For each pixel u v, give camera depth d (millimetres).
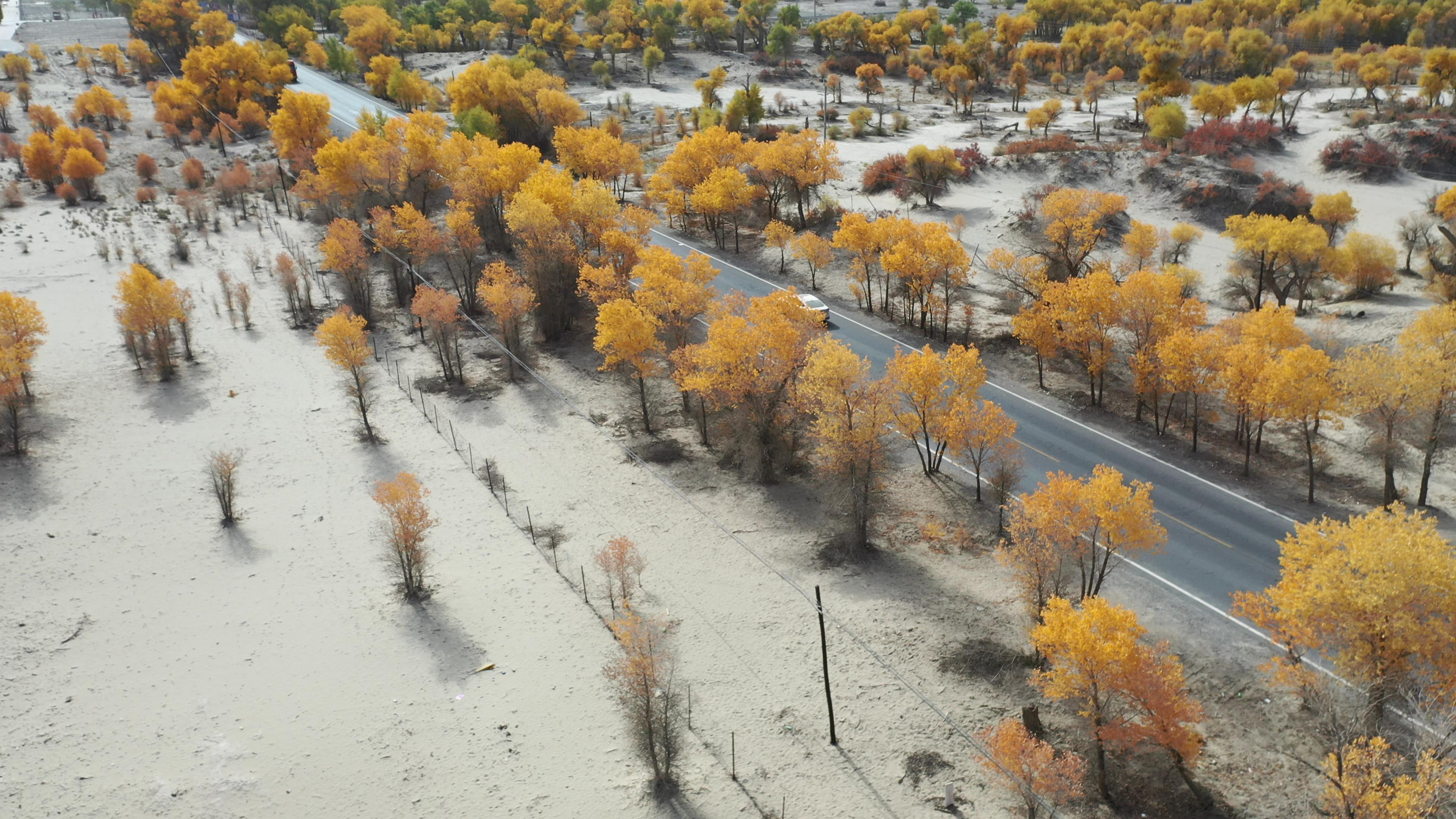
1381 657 41500
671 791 44188
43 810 43938
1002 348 89875
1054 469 69125
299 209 137125
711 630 54906
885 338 93000
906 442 75250
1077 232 92312
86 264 117625
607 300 90125
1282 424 73562
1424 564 40469
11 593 59125
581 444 76812
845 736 47062
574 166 139875
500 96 170125
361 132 139000
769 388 69625
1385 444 60250
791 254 116062
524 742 47438
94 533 65375
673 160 127625
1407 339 64375
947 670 51000
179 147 178625
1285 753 44219
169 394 85375
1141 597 55281
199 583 60219
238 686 51531
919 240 91688
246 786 45094
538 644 54375
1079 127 171125
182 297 94875
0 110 183750
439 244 103750
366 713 49500
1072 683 41812
